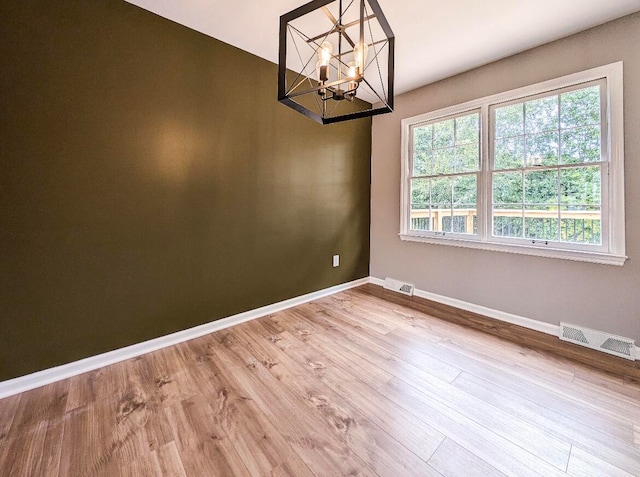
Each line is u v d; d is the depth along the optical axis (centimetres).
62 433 135
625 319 204
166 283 218
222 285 249
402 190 343
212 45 231
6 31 154
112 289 195
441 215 311
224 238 248
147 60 200
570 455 124
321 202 325
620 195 203
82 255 183
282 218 289
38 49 163
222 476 114
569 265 228
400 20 204
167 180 215
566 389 167
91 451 126
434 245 317
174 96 214
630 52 197
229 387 170
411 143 338
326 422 143
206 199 235
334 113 333
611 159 205
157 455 124
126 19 190
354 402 157
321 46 146
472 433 136
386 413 149
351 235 364
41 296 171
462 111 287
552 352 209
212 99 233
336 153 337
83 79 177
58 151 172
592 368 188
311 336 235
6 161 158
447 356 204
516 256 256
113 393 165
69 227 178
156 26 203
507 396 161
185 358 202
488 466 119
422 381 175
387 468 118
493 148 268
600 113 212
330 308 297
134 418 145
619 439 132
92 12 178
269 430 138
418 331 243
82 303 184
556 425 140
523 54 244
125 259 199
